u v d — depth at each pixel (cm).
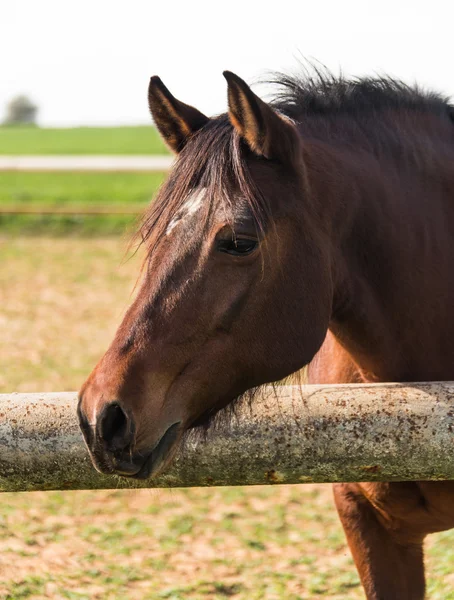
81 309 979
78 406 207
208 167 214
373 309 245
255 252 211
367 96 267
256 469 220
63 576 382
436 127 277
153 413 206
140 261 241
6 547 406
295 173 222
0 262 1262
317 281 223
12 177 2133
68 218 1555
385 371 254
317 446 216
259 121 214
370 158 251
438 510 257
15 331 876
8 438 218
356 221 240
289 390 230
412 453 215
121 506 472
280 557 414
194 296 210
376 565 273
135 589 377
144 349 208
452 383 225
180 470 221
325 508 473
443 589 374
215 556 413
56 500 476
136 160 1991
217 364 214
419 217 251
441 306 252
